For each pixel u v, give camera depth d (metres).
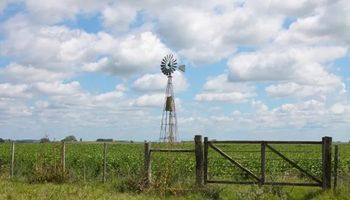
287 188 19.89
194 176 22.73
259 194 17.77
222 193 19.38
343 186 19.27
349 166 31.81
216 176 25.92
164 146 40.84
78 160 32.97
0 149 52.62
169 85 51.31
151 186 19.97
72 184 22.17
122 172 26.55
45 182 22.70
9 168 28.73
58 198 17.48
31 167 29.48
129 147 62.09
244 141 19.84
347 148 66.94
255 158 35.31
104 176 23.33
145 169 20.81
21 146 62.78
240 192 18.59
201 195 19.09
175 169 23.70
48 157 33.25
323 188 18.95
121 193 19.66
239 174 25.64
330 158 19.02
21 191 19.23
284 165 30.44
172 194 19.56
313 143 19.22
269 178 21.14
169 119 49.62
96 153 43.44
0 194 18.11
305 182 19.81
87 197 17.92
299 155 42.91
